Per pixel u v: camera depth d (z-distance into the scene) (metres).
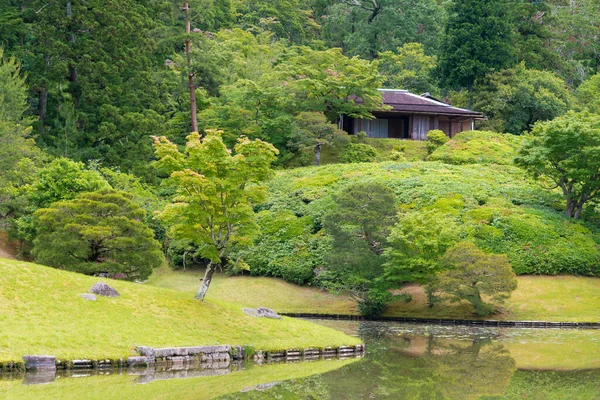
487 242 50.19
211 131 31.27
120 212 38.59
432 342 36.22
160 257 38.84
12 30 65.62
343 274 46.00
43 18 61.69
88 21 61.84
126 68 64.75
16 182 48.34
